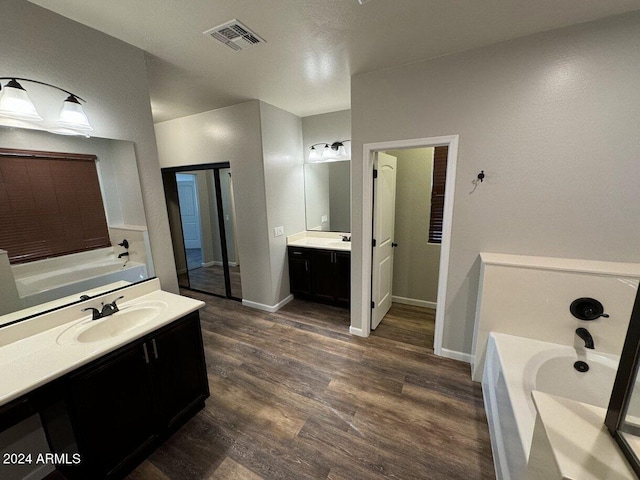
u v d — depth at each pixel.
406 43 1.93
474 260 2.29
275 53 2.04
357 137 2.52
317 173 3.96
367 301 2.86
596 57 1.72
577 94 1.80
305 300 3.99
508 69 1.93
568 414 0.81
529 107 1.92
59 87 1.58
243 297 3.86
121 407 1.48
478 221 2.21
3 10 1.36
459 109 2.11
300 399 2.09
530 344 1.93
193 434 1.80
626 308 1.74
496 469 1.50
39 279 1.57
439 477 1.50
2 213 1.42
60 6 1.48
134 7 1.50
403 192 3.51
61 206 1.65
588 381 1.75
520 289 1.97
